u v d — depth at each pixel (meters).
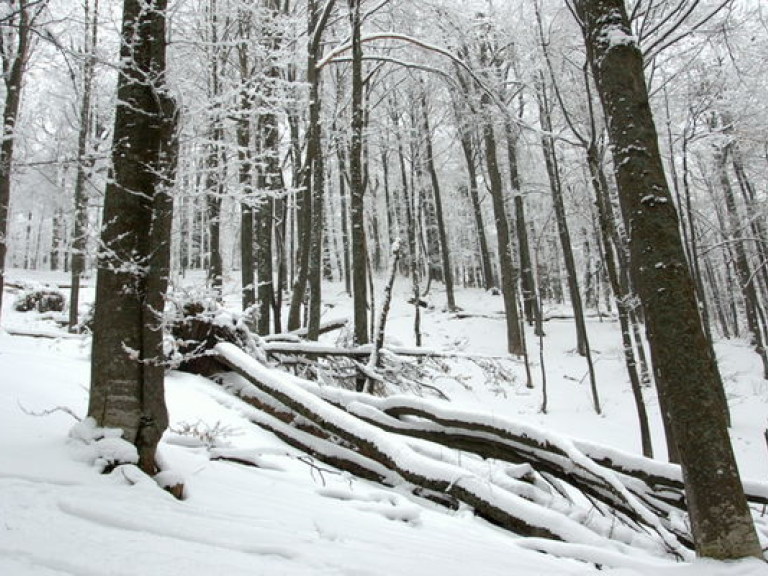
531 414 15.04
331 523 3.48
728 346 23.28
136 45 3.89
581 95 14.82
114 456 3.38
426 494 5.45
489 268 28.80
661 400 4.95
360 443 5.62
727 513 3.18
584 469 5.17
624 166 3.76
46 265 47.38
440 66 19.14
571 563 3.81
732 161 21.11
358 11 12.20
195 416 6.03
